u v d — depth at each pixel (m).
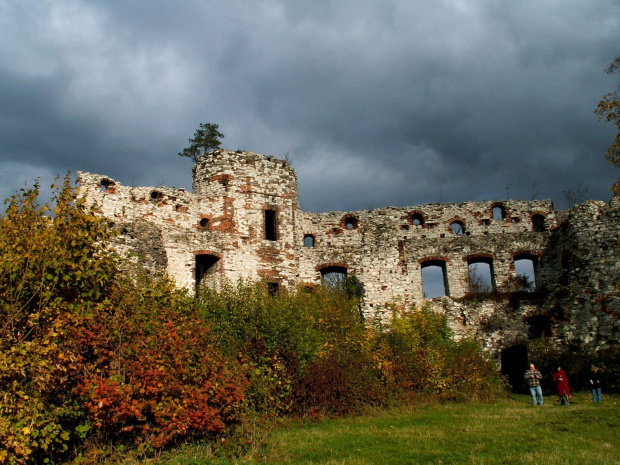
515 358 32.69
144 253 26.94
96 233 14.03
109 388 11.51
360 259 32.62
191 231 30.75
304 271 34.75
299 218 36.50
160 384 12.11
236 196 33.06
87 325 12.69
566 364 26.47
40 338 11.64
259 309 19.98
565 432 15.21
